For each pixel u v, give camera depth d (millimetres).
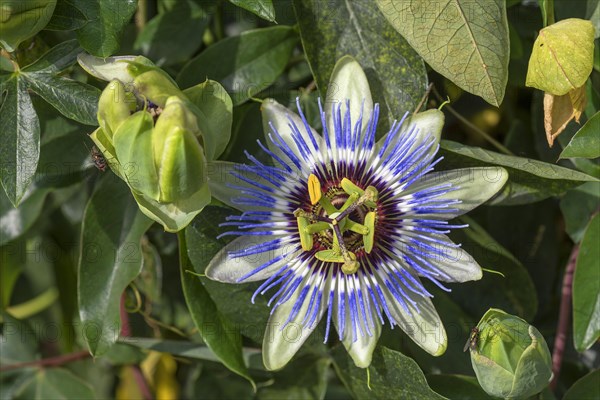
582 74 535
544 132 595
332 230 551
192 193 520
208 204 547
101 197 565
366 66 559
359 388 573
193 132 513
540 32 538
